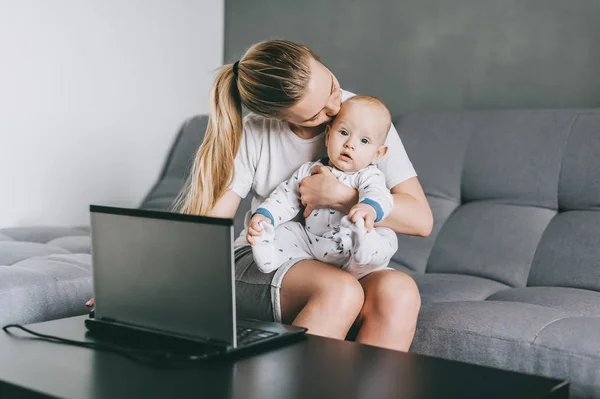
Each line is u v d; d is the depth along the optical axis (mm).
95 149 3010
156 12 3189
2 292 1729
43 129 2832
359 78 3053
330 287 1452
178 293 1200
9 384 1048
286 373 1088
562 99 2576
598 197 2109
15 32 2721
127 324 1274
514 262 2137
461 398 984
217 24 3463
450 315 1622
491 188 2305
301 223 1684
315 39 3174
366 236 1434
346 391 1010
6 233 2553
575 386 1425
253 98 1522
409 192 1652
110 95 3043
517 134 2316
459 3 2777
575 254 2047
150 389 1018
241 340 1216
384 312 1447
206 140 1692
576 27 2531
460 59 2785
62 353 1193
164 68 3244
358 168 1565
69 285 1875
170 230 1193
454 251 2250
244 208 2717
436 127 2498
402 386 1032
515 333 1517
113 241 1269
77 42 2914
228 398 981
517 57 2662
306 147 1693
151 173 3230
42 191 2852
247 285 1615
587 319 1550
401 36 2926
